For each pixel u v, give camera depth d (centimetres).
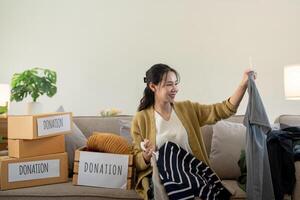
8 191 165
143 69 304
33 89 231
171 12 304
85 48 304
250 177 148
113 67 304
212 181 156
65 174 182
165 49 304
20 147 173
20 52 304
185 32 304
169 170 154
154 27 304
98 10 304
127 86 304
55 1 304
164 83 171
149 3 303
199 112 178
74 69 304
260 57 301
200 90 303
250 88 155
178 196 145
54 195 162
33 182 173
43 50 304
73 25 304
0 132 227
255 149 149
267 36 301
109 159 172
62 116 187
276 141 160
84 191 163
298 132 172
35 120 173
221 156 194
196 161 160
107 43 304
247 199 150
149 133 173
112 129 222
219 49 302
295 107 298
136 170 171
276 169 154
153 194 154
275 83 300
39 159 176
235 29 302
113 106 304
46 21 304
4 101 244
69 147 197
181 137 167
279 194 152
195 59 303
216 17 302
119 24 303
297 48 300
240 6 302
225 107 167
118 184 169
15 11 304
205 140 209
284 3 300
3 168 167
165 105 175
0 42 304
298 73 203
